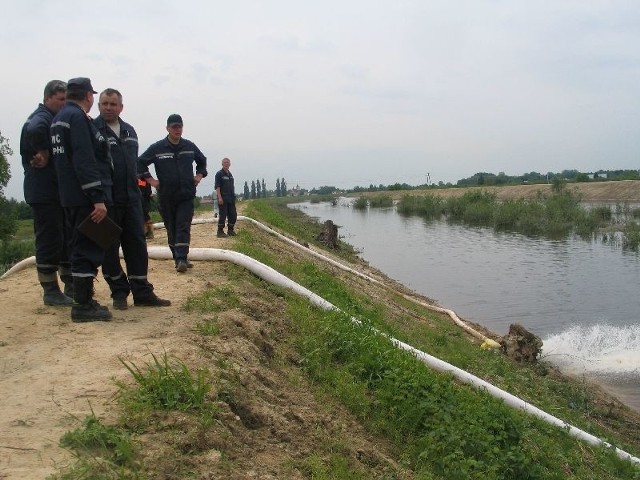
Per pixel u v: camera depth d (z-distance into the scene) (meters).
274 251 15.18
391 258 29.75
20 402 4.35
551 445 7.83
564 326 16.62
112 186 6.63
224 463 3.91
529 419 8.67
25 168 7.06
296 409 5.46
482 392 8.48
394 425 6.24
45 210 6.97
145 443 3.85
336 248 27.94
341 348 7.43
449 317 16.66
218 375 5.02
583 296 20.16
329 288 11.49
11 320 6.48
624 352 14.43
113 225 6.21
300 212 69.38
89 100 6.28
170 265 10.07
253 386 5.30
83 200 6.16
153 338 5.82
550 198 55.12
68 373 4.89
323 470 4.56
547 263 27.34
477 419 6.95
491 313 18.12
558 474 6.95
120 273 6.98
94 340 5.74
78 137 6.02
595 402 11.27
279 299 8.90
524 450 7.03
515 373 11.52
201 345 5.73
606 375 13.08
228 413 4.50
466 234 41.22
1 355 5.34
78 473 3.39
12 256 29.36
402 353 8.12
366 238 39.62
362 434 5.80
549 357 14.15
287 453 4.58
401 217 61.09
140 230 6.96
